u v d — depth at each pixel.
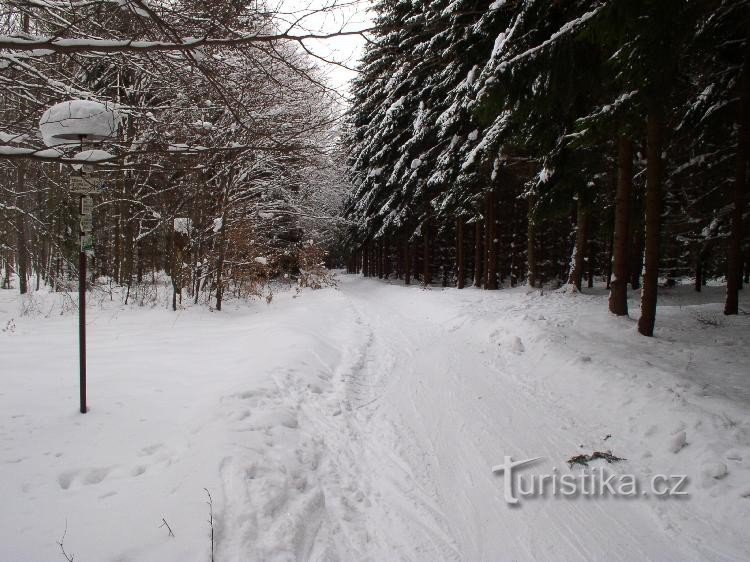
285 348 8.19
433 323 12.84
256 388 5.94
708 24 8.23
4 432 4.56
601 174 14.27
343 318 13.73
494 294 16.59
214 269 14.31
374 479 4.34
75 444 4.37
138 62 5.25
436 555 3.30
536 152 11.05
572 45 6.81
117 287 16.20
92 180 5.18
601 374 6.73
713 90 10.24
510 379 7.48
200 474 3.77
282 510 3.54
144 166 4.52
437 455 4.84
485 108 7.53
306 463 4.41
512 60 7.12
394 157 24.72
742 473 4.02
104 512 3.28
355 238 38.47
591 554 3.34
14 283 24.36
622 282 10.68
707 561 3.26
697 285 19.27
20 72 4.89
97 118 4.38
